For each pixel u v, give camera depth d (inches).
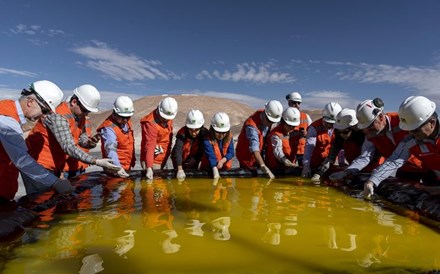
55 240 117.2
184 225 136.0
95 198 180.2
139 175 250.7
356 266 99.2
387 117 194.5
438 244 117.4
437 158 160.4
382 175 177.3
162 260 101.8
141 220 142.3
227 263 100.4
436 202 152.6
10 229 124.0
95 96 203.6
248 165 278.4
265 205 169.5
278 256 106.1
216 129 253.6
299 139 299.4
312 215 152.1
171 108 259.9
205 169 265.4
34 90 144.2
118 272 93.3
